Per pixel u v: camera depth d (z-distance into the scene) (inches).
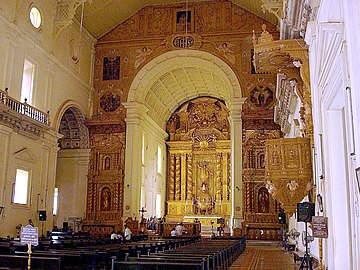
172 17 1048.2
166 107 1293.1
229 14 1029.2
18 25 747.4
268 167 441.1
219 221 1144.2
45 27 846.5
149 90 1093.1
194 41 1026.7
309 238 400.2
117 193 996.6
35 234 247.6
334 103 335.3
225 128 1343.5
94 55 1071.0
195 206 1306.6
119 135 1023.0
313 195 424.2
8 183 707.4
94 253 340.5
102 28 1045.8
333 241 336.8
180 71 1115.3
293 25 454.0
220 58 1015.0
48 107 851.4
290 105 681.6
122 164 1008.2
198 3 1043.3
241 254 661.3
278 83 637.3
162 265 251.9
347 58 241.8
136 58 1048.2
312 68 404.2
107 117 1032.8
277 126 973.8
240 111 992.2
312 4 367.2
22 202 760.3
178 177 1337.4
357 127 218.2
